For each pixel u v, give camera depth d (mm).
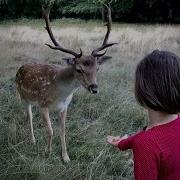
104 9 25297
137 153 1592
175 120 1659
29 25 21469
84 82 4492
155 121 1688
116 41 12953
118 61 9344
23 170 4129
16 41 13008
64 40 13141
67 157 4691
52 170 4270
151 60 1658
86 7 26125
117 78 7520
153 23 23828
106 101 6199
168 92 1609
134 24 22406
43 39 13711
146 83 1641
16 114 5746
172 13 24094
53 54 10266
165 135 1605
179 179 1604
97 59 4715
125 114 5742
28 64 5316
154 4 24500
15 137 4902
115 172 4336
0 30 17125
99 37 14500
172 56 1661
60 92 4668
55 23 23047
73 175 4191
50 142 4781
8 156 4527
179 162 1595
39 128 5508
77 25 21578
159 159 1577
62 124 4738
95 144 4812
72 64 4555
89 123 5590
